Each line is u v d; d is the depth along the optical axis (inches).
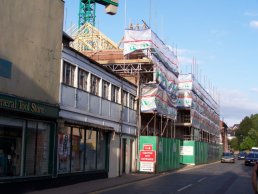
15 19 670.5
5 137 652.1
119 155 1151.0
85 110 925.8
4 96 624.7
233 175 1288.1
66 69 839.7
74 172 872.9
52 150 773.9
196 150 2151.8
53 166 774.5
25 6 697.6
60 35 802.2
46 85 753.0
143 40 1370.6
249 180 1099.3
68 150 849.5
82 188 776.3
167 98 1529.3
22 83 682.2
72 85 869.8
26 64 694.5
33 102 700.7
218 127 3545.8
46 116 741.3
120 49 1460.4
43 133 754.2
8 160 657.6
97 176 1000.9
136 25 1395.2
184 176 1211.9
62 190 729.6
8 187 644.7
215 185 921.5
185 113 2237.9
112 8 1483.8
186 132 2314.2
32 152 719.7
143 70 1391.5
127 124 1240.2
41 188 733.3
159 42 1454.2
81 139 920.3
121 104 1178.6
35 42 722.8
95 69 988.6
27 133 705.0
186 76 2161.7
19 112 664.4
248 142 5354.3
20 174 685.9
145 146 1322.6
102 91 1042.1
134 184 920.9
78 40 1561.3
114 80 1128.8
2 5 641.6
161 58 1464.1
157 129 1653.5
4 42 642.2
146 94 1368.1
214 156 2893.7
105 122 1053.8
